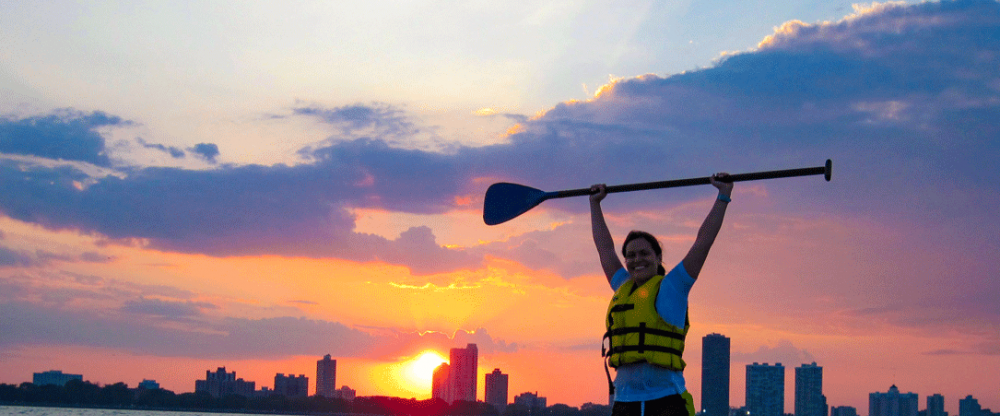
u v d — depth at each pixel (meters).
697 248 6.72
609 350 6.92
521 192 8.57
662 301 6.70
